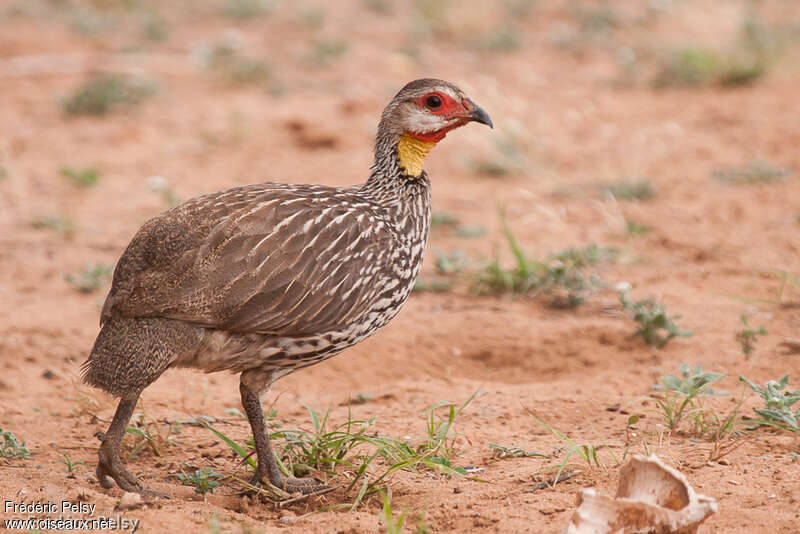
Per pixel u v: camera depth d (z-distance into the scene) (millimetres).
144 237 9852
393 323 16422
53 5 47500
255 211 10133
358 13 48750
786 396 11734
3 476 10398
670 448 11070
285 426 12586
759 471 10172
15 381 14133
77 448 11852
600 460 10836
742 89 32594
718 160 25438
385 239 10938
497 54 40125
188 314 9633
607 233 20859
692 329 15578
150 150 27828
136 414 12844
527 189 24438
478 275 17969
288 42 42344
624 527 8242
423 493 10141
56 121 30531
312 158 27125
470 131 27250
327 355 10719
